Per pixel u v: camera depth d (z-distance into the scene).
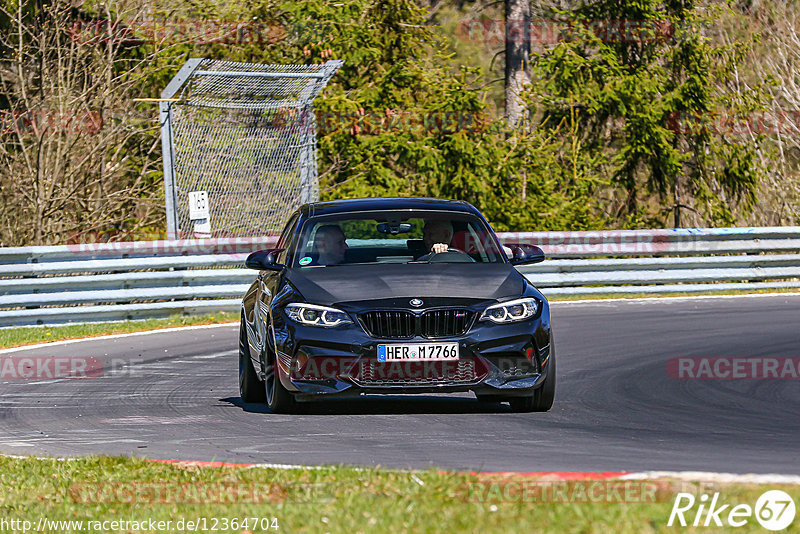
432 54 92.62
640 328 51.78
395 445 26.66
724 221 101.31
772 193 106.88
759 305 60.69
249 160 74.56
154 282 59.44
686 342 46.84
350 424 29.81
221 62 63.34
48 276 60.66
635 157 98.81
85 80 74.94
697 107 98.56
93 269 58.09
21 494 22.27
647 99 96.88
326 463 24.16
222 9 86.19
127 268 58.94
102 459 25.12
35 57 76.44
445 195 84.81
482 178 83.75
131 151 82.75
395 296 29.77
